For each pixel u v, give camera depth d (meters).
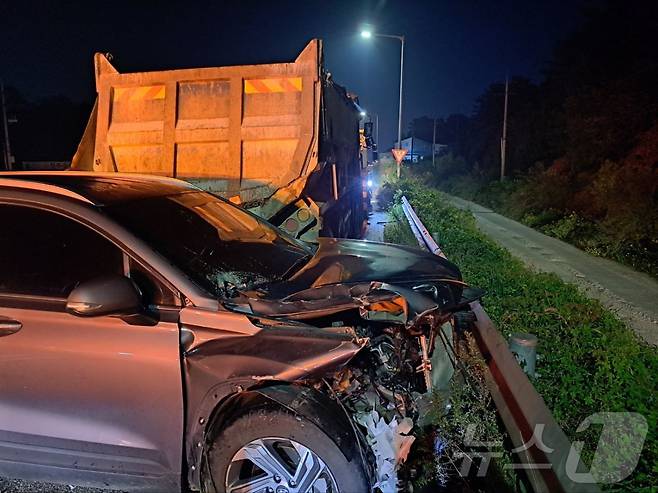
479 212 24.97
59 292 2.94
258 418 2.63
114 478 2.91
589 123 21.91
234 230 3.84
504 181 31.05
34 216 3.10
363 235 14.16
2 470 3.06
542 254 12.36
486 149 48.09
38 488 3.37
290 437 2.60
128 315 2.67
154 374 2.73
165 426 2.77
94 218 3.00
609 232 12.78
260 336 2.69
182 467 2.82
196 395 2.71
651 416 3.33
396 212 14.82
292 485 2.63
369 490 2.65
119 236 2.95
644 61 21.69
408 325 2.83
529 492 2.86
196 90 6.82
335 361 2.54
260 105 6.70
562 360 4.11
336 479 2.56
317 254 4.07
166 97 6.85
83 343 2.79
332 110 8.06
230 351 2.66
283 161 6.70
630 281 9.50
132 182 3.88
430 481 3.19
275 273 3.46
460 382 3.60
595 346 4.45
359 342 2.59
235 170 6.76
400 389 3.03
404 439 2.91
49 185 3.20
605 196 15.52
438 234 9.98
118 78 7.00
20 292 2.98
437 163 57.16
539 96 39.41
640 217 12.23
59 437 2.89
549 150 31.75
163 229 3.25
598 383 3.82
